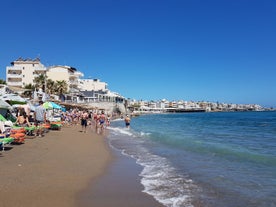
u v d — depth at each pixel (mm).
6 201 7254
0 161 11867
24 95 50781
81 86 110500
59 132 27500
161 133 32312
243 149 18375
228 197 8172
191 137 27172
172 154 16328
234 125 50594
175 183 9688
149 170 11805
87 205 7328
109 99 114000
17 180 9141
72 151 15977
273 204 7602
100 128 34656
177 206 7391
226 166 12711
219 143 21938
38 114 22797
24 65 84250
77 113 52812
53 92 80188
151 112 196250
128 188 8969
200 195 8336
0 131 14828
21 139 17188
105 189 8797
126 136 27875
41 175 9945
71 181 9469
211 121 70062
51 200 7520
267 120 71750
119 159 14422
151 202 7680
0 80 64125
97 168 11852
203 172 11461
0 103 19656
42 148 16031
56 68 92688
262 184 9562
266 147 19469
